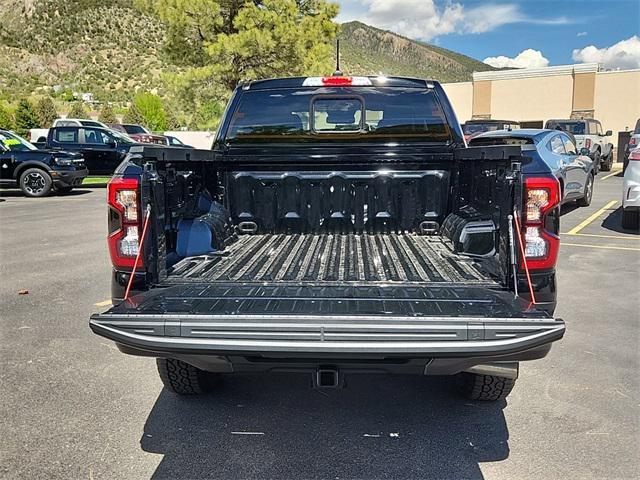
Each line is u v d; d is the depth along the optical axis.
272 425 3.43
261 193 4.50
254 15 23.14
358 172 4.45
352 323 2.47
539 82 33.94
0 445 3.17
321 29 25.05
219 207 4.14
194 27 24.58
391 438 3.28
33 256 8.07
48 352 4.51
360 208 4.50
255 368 2.75
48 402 3.68
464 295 2.85
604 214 11.95
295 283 3.09
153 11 24.39
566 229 10.16
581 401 3.69
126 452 3.12
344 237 4.42
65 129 19.28
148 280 3.03
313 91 4.48
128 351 2.76
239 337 2.51
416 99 4.48
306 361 2.66
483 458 3.06
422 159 4.37
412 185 4.45
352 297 2.80
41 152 16.03
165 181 3.28
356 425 3.43
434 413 3.57
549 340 2.47
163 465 3.00
